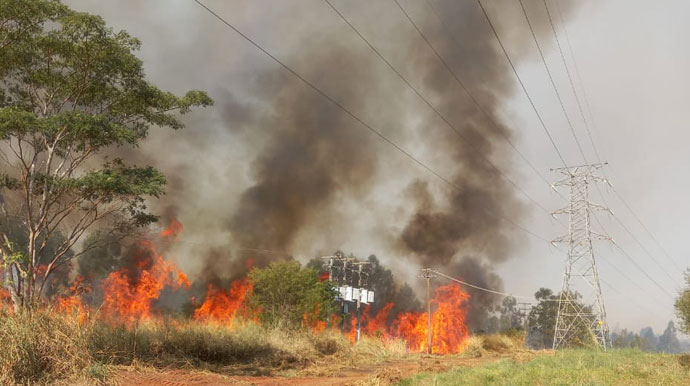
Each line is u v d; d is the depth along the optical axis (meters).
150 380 11.90
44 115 16.17
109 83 16.48
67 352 9.67
